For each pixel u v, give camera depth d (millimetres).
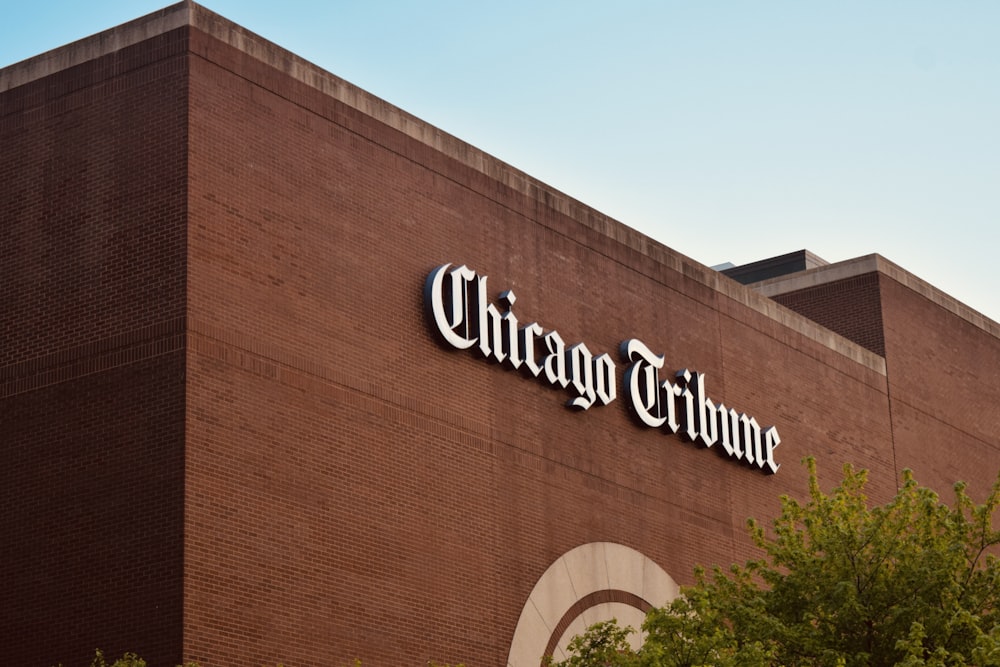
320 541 28984
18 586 28047
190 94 29016
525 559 33469
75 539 27734
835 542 29812
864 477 33281
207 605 26703
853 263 50219
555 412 35312
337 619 28922
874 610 28844
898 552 29438
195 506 26938
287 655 27844
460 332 33188
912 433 48688
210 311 28172
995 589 28781
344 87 32094
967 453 51344
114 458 27766
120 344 28328
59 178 30062
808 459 33156
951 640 28234
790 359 43875
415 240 32781
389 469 30781
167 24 29688
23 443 28844
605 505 36062
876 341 48938
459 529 32031
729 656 26969
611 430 36844
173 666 26094
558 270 36500
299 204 30422
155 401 27625
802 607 29750
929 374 50438
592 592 35062
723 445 39938
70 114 30328
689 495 38719
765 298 43469
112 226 29125
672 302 39906
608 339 37562
